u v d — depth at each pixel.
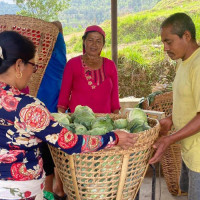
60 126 1.57
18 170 1.57
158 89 4.09
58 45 3.02
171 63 7.75
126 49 8.90
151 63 8.11
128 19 12.16
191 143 2.10
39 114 1.51
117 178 1.76
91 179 1.75
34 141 1.59
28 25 2.37
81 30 15.06
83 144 1.59
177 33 2.01
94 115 2.27
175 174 3.32
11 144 1.54
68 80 3.03
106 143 1.62
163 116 2.37
